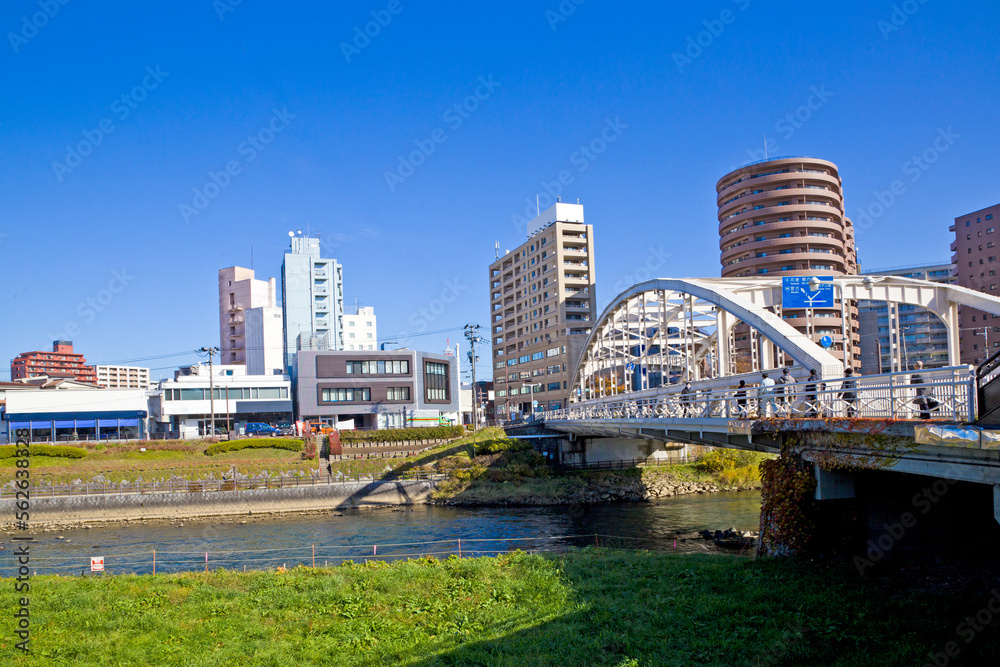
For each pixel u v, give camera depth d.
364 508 54.25
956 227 97.62
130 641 16.75
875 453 17.38
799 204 103.69
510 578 21.33
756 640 15.21
